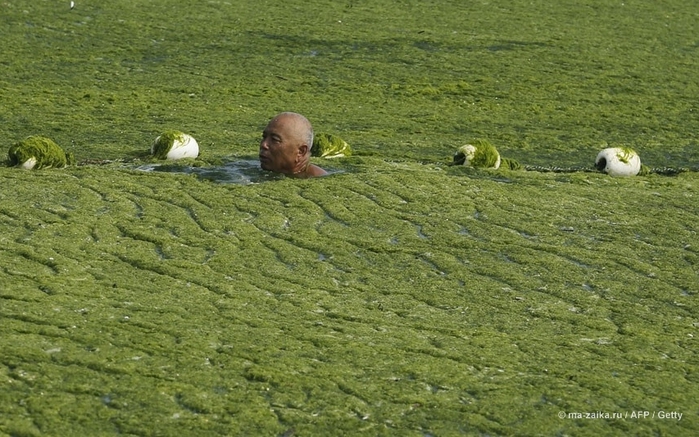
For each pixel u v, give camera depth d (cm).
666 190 2161
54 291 1399
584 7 4597
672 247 1752
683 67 3738
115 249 1596
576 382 1222
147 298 1405
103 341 1248
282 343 1280
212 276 1512
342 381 1190
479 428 1106
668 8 4691
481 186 2053
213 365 1210
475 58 3662
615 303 1492
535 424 1119
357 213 1834
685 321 1438
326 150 2295
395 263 1612
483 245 1703
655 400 1188
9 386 1134
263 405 1128
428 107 3105
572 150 2700
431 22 4147
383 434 1084
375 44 3784
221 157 2244
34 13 3959
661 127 3003
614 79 3509
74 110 2852
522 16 4353
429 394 1173
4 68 3288
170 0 4300
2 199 1808
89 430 1064
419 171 2155
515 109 3128
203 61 3497
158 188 1939
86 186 1920
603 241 1759
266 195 1922
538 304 1476
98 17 3975
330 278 1538
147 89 3144
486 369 1245
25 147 2038
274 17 4106
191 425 1081
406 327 1366
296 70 3434
